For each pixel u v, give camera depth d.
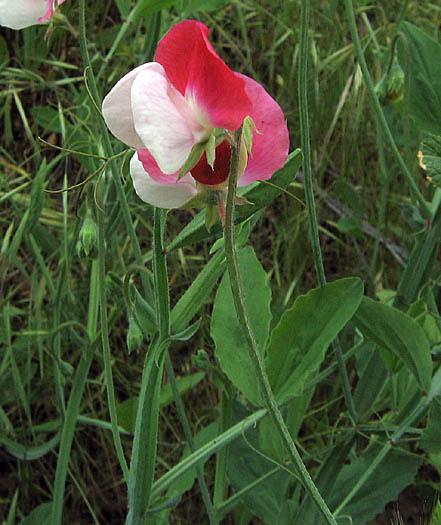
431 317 0.40
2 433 0.45
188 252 0.56
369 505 0.39
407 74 0.38
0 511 0.51
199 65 0.17
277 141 0.19
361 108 0.52
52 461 0.52
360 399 0.44
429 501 0.45
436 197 0.40
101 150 0.42
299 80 0.30
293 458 0.19
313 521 0.37
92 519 0.52
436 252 0.40
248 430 0.42
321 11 0.60
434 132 0.40
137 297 0.28
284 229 0.57
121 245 0.54
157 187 0.19
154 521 0.39
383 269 0.57
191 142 0.17
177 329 0.28
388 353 0.36
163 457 0.51
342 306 0.32
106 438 0.53
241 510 0.46
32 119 0.57
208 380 0.53
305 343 0.33
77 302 0.50
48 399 0.52
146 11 0.40
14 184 0.55
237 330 0.34
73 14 0.53
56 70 0.57
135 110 0.17
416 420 0.37
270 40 0.61
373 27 0.64
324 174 0.62
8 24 0.28
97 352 0.43
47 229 0.56
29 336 0.45
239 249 0.32
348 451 0.37
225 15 0.61
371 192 0.59
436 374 0.35
